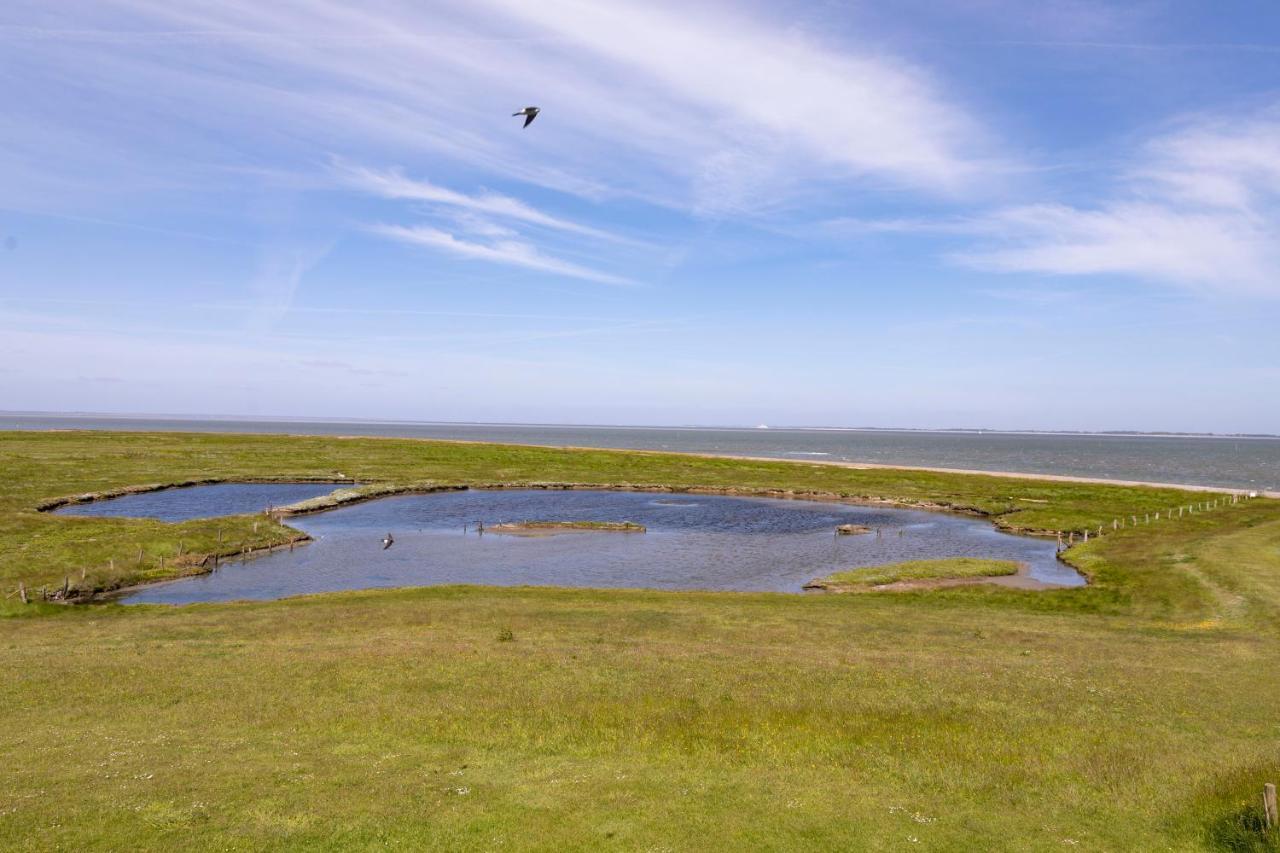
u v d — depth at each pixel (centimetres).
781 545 8531
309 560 7406
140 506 10388
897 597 5766
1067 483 14325
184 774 2070
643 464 17238
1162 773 2130
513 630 4116
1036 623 4616
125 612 4884
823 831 1811
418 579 6669
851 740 2425
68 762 2156
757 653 3575
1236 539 7112
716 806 1941
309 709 2678
